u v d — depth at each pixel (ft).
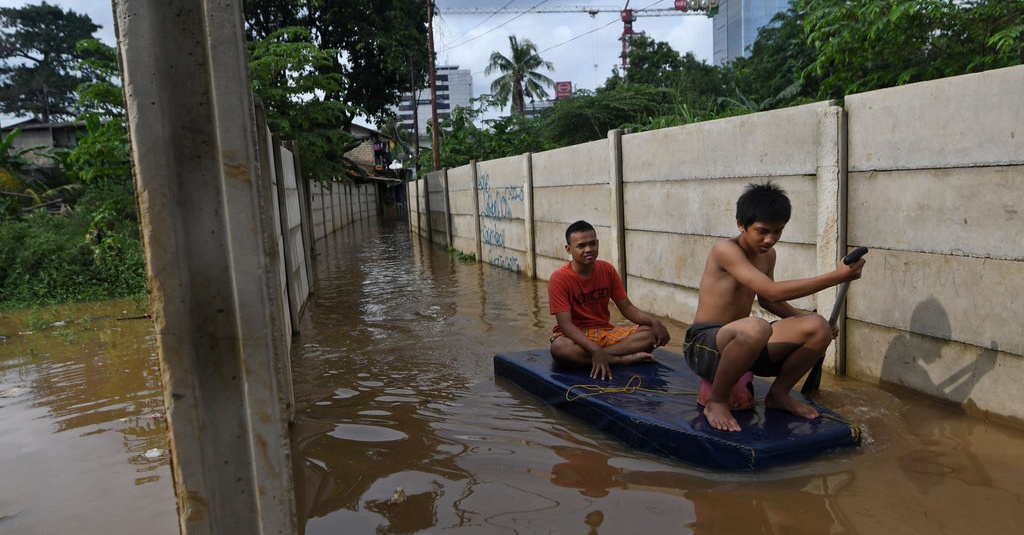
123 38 4.70
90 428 13.10
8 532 8.98
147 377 16.76
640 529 8.46
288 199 22.79
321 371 16.65
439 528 8.65
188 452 5.00
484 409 13.44
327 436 12.14
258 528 5.23
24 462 11.46
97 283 32.73
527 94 136.56
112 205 43.42
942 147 11.86
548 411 13.23
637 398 12.23
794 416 11.12
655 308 21.88
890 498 9.02
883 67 26.99
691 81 78.18
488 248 38.50
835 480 9.62
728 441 10.10
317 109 52.01
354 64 81.10
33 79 134.82
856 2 25.44
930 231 12.28
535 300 25.63
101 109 41.27
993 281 11.25
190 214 4.90
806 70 27.61
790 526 8.41
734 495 9.30
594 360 13.84
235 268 4.94
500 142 73.31
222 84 4.80
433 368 16.60
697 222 19.06
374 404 13.92
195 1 4.79
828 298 14.62
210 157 4.91
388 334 20.63
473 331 20.63
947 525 8.28
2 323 26.30
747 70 75.20
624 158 22.76
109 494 10.07
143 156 4.76
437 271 36.50
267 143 14.58
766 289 10.64
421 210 63.46
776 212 10.51
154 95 4.75
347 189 93.56
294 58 48.32
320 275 36.86
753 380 13.52
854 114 13.65
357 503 9.46
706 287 11.89
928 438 10.96
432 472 10.45
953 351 12.10
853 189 13.87
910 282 12.82
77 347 20.85
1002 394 11.29
